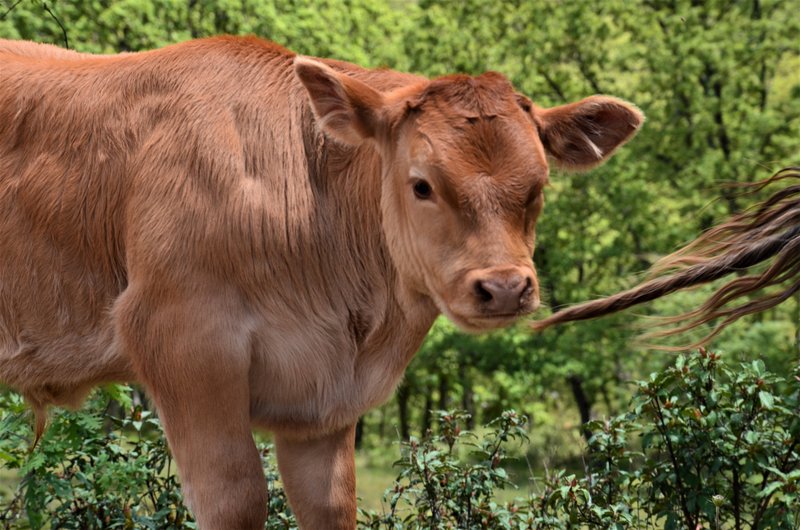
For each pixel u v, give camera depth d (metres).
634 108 4.66
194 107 4.97
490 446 6.42
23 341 5.32
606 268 26.00
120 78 5.20
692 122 25.88
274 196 4.91
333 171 5.05
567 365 23.81
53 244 5.19
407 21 24.28
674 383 6.17
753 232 5.50
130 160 5.05
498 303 4.14
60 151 5.19
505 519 5.95
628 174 24.31
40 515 5.90
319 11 19.12
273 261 4.88
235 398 4.83
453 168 4.27
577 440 7.37
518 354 24.94
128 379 5.34
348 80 4.59
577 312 5.42
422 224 4.41
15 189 5.24
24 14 13.23
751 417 5.89
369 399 5.17
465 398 28.44
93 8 15.78
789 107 25.31
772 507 5.69
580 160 4.80
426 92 4.49
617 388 25.58
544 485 6.71
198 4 17.20
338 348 5.06
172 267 4.80
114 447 6.19
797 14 25.33
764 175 24.09
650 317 5.68
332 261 5.02
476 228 4.24
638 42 25.66
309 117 5.07
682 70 24.58
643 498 6.34
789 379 6.09
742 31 25.19
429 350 23.84
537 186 4.30
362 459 24.83
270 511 6.23
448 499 6.19
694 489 5.89
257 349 4.94
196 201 4.83
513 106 4.41
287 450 5.38
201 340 4.77
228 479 4.80
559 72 25.75
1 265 5.28
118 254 5.11
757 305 5.43
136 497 6.20
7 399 6.59
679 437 5.88
